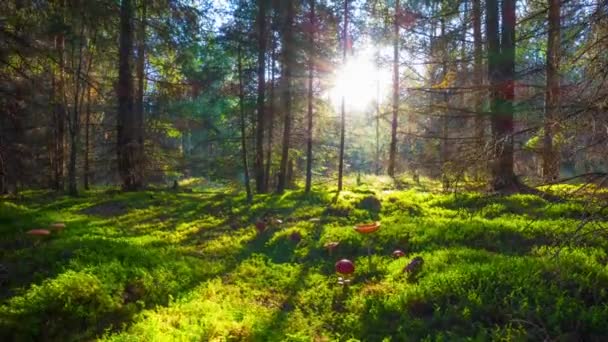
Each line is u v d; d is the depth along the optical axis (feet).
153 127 78.95
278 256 33.71
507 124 31.32
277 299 25.54
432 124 53.52
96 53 70.13
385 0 65.62
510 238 30.50
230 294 25.77
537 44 43.88
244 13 64.59
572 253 24.52
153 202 56.95
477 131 35.12
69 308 21.01
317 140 82.94
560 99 21.47
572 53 24.08
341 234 35.04
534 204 37.78
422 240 31.55
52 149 81.61
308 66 66.28
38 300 21.18
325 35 68.90
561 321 18.31
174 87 66.39
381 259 29.53
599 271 21.74
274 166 84.79
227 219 46.60
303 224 40.45
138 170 67.26
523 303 19.49
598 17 19.44
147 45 64.90
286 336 20.18
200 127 79.41
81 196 64.34
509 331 17.85
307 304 24.32
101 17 42.70
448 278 22.66
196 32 60.49
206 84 67.00
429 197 48.55
